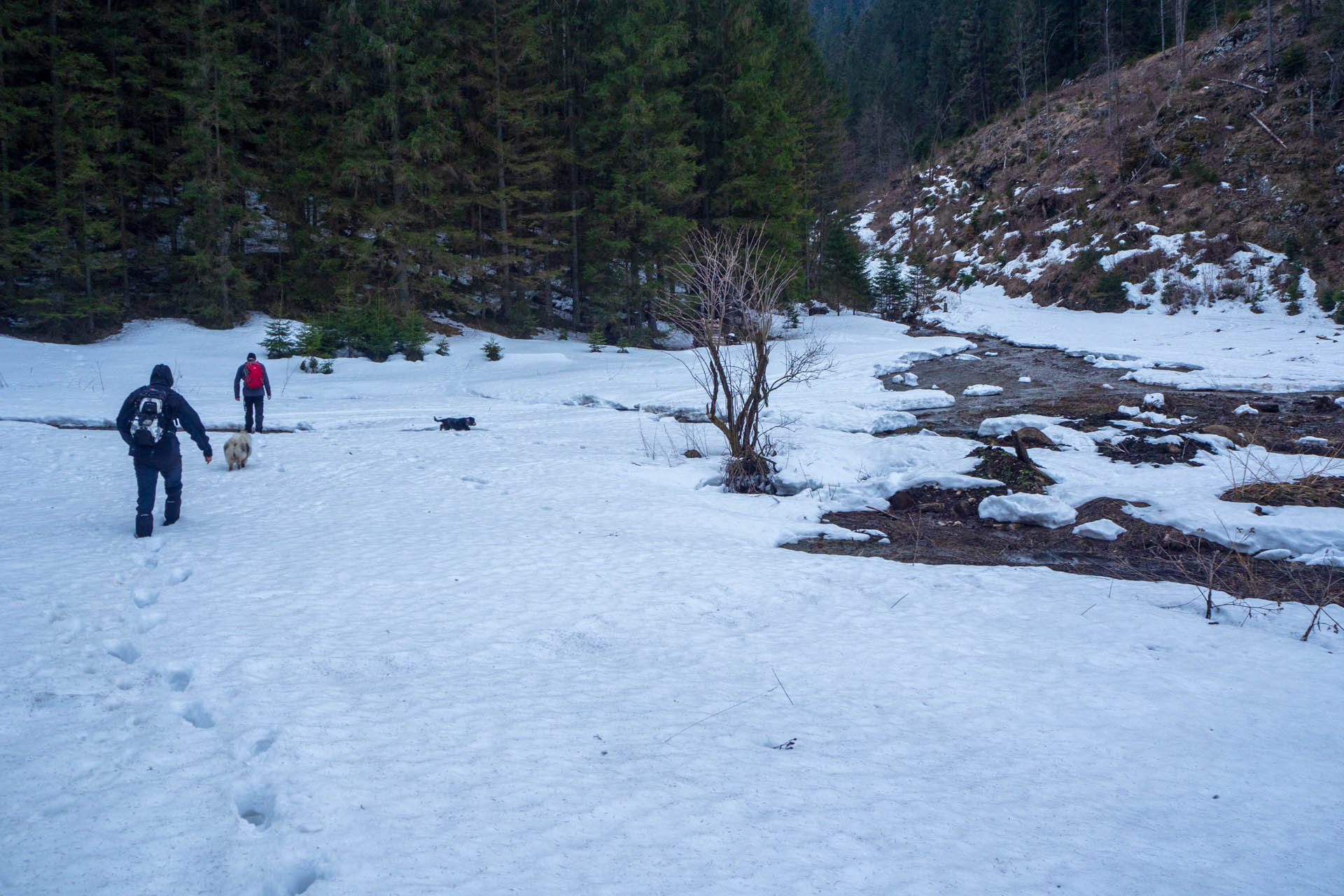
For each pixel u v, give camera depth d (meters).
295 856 2.56
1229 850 2.79
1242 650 5.10
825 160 50.41
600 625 5.37
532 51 34.22
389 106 31.44
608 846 2.69
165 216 33.19
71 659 4.32
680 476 11.44
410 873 2.49
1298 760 3.55
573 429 15.95
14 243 28.30
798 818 2.94
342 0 32.03
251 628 4.96
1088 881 2.56
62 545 7.00
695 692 4.27
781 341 31.91
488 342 30.66
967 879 2.55
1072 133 55.28
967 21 73.44
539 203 38.16
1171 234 43.22
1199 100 48.34
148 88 33.81
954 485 10.37
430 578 6.31
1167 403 16.97
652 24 34.78
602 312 35.72
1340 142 40.56
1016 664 4.79
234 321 32.28
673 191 32.62
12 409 17.08
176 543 7.21
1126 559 7.79
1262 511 8.58
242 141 35.19
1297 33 47.00
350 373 25.47
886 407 18.17
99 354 26.56
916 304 46.22
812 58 51.16
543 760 3.36
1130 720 3.97
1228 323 35.34
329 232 35.09
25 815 2.79
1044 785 3.27
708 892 2.44
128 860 2.55
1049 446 13.04
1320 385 19.27
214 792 3.00
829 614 5.87
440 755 3.35
